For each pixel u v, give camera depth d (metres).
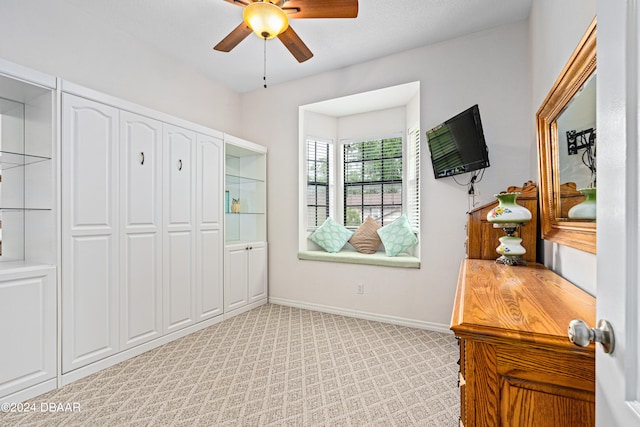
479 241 2.27
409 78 3.09
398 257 3.40
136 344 2.46
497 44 2.71
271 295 3.98
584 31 1.27
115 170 2.34
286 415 1.72
